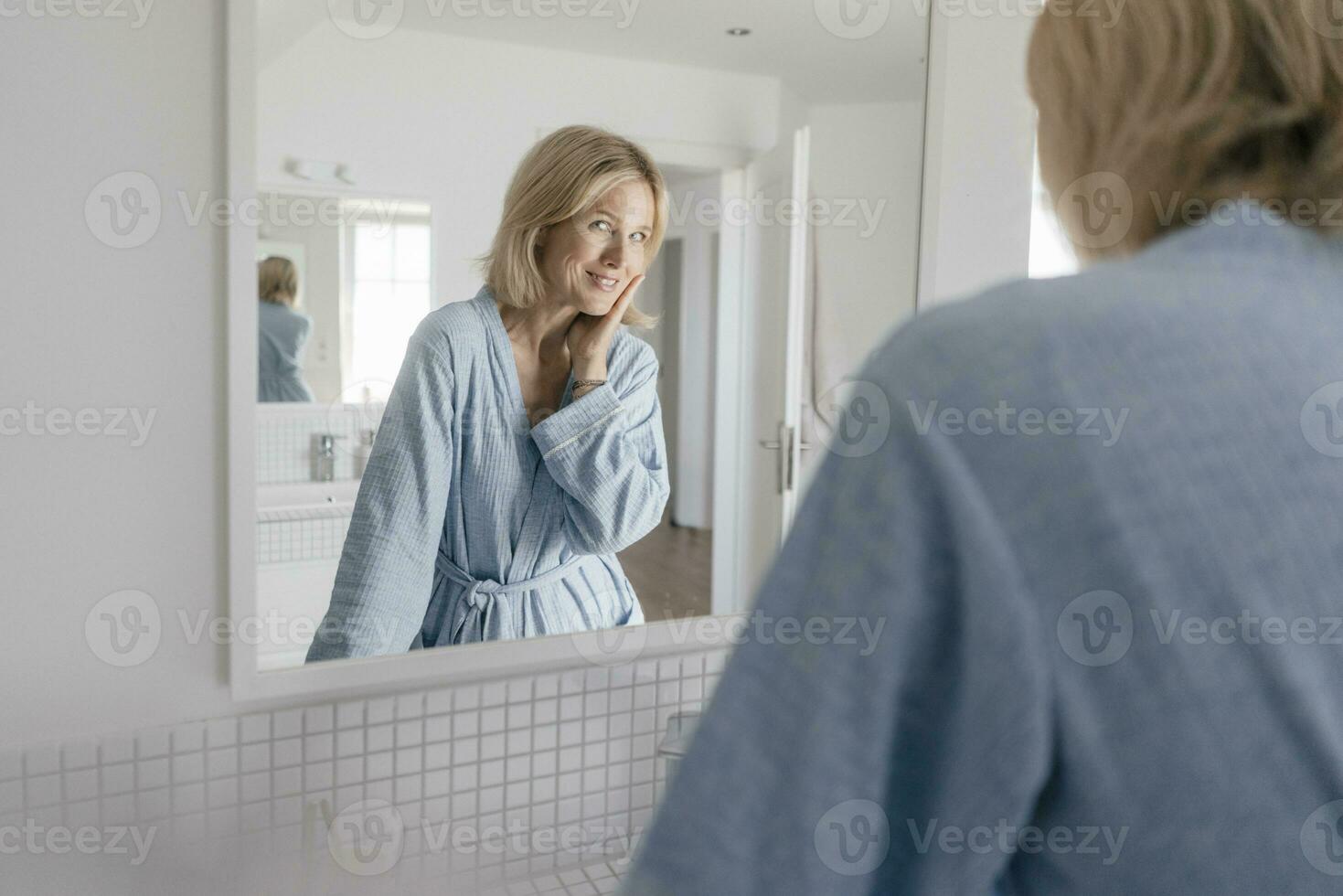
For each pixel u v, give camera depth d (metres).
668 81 1.08
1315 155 0.40
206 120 0.84
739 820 0.36
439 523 0.99
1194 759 0.34
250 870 0.91
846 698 0.35
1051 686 0.34
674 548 1.14
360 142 0.92
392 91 0.93
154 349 0.84
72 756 0.84
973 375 0.35
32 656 0.82
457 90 0.96
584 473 1.06
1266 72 0.40
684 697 1.13
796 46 1.14
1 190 0.78
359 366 0.94
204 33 0.83
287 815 0.93
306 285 0.91
